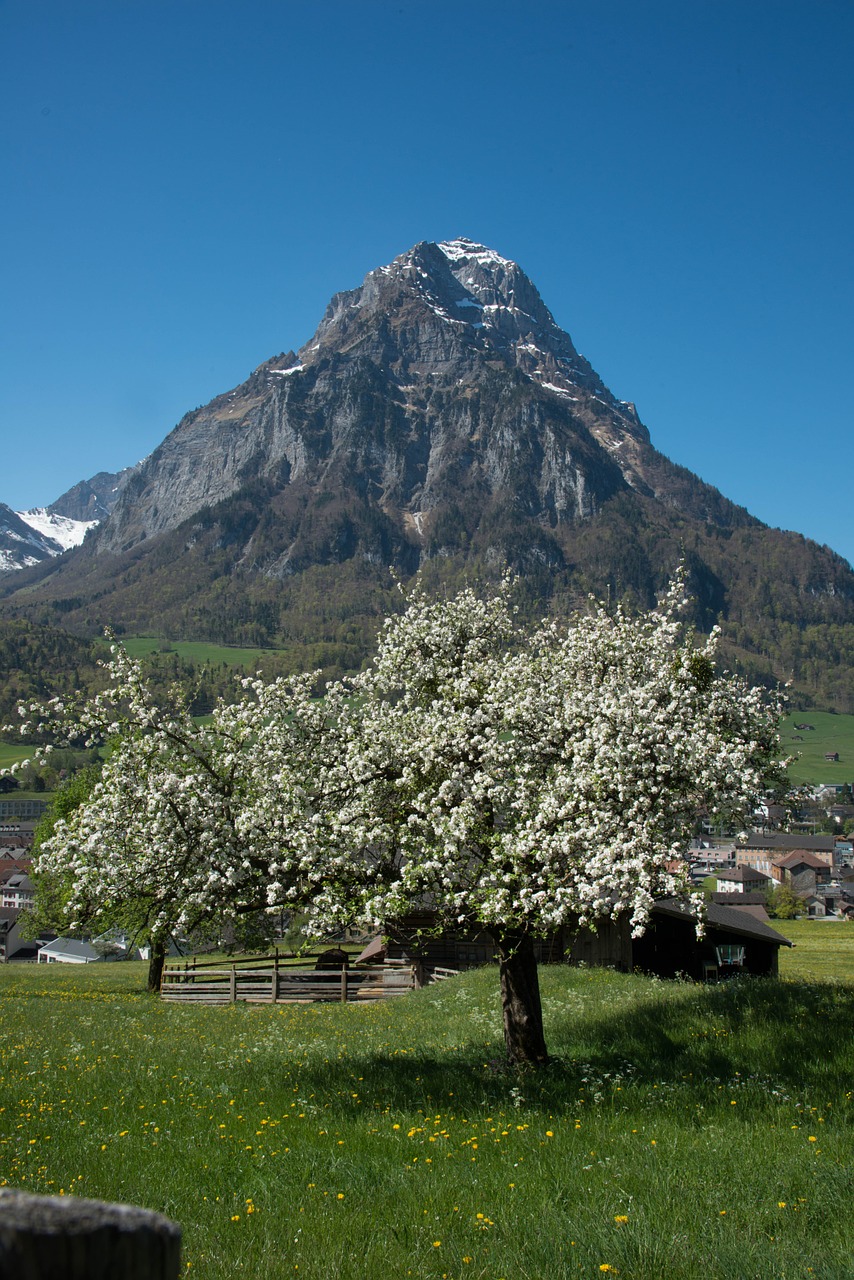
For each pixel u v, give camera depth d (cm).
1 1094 1423
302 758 1664
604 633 1830
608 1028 1911
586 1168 977
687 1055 1588
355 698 1856
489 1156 1038
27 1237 223
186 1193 917
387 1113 1241
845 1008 1798
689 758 1492
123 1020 2667
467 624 1927
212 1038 2217
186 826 1555
